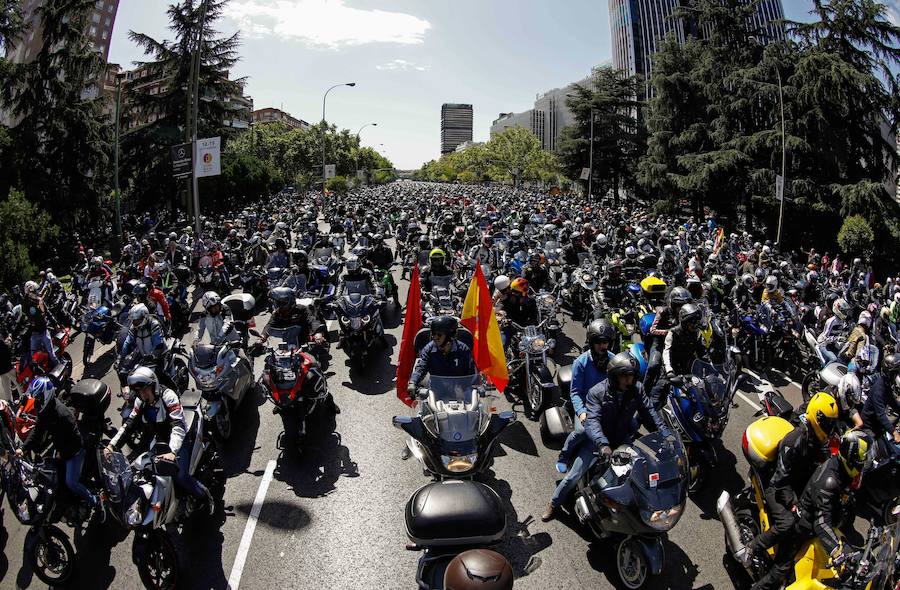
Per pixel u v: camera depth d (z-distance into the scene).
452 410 5.95
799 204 34.62
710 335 6.61
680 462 4.79
